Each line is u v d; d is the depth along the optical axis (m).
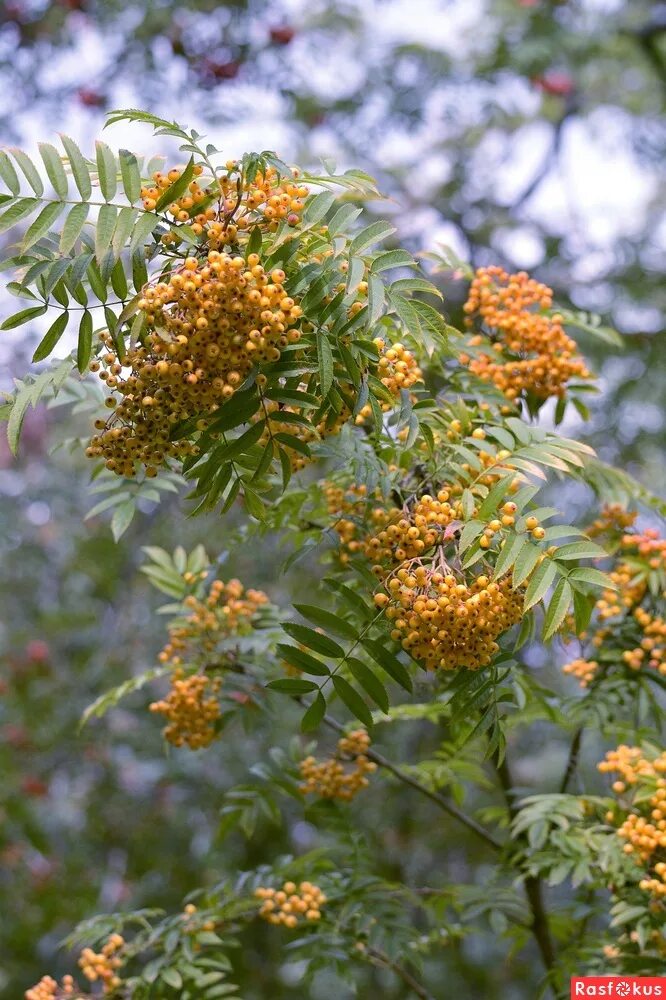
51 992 2.90
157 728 6.82
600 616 2.97
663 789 2.62
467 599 1.96
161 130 2.01
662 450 7.14
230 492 2.10
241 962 6.46
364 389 2.02
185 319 1.85
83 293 1.93
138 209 1.93
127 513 2.84
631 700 3.21
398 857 6.93
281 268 1.98
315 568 6.86
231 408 1.92
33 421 7.71
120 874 6.86
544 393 2.88
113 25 6.55
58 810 6.70
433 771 3.40
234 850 6.74
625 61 8.41
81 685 6.97
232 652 3.12
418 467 2.48
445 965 6.82
